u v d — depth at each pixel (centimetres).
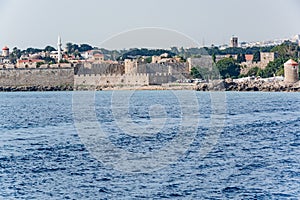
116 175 8412
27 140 12675
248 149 10856
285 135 13162
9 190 7775
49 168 9125
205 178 8194
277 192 7512
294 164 9275
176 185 7769
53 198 7350
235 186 7738
